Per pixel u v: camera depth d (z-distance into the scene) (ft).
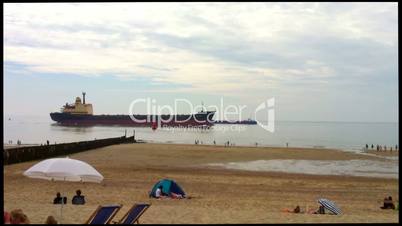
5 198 60.08
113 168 112.78
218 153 187.73
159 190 65.31
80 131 499.92
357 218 47.62
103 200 61.46
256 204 62.44
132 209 37.86
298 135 504.84
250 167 130.52
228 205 60.39
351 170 130.11
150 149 205.46
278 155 184.24
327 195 75.72
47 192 66.95
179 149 209.56
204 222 41.55
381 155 199.52
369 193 79.97
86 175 39.65
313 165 144.25
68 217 43.62
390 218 49.03
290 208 59.82
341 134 544.62
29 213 45.44
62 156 154.92
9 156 111.75
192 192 73.41
